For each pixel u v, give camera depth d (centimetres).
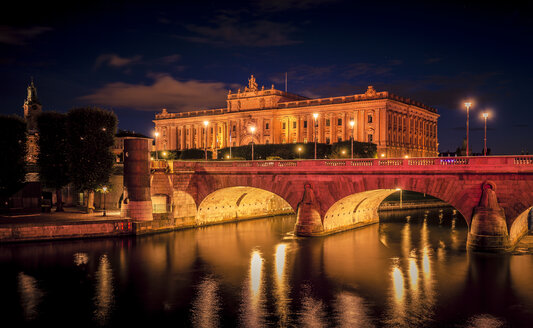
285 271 5053
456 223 8506
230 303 4106
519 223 6009
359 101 14538
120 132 12256
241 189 7950
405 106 15462
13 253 5697
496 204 5247
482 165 5291
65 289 4475
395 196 12088
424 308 3916
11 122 7850
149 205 7119
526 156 5072
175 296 4291
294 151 13175
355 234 7175
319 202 6650
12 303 4119
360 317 3750
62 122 8088
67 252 5812
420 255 5672
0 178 7681
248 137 17162
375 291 4356
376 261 5409
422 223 8512
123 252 5906
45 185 8031
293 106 16200
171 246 6294
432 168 5603
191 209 7750
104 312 3925
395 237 6919
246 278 4819
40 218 6969
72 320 3759
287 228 7881
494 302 4012
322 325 3606
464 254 5538
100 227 6631
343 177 6344
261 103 17000
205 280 4766
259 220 9019
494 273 4719
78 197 9338
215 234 7212
